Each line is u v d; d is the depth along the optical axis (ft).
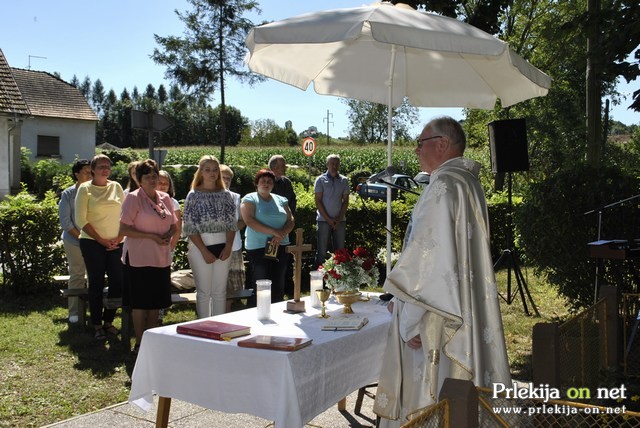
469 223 9.45
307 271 31.42
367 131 203.62
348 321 11.99
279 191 27.84
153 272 18.51
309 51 15.37
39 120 102.78
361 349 11.66
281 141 239.09
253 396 9.98
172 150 152.15
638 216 21.52
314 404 10.19
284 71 15.80
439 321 9.33
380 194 71.82
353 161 122.52
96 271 20.86
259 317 12.57
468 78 15.62
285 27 10.89
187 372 10.70
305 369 10.00
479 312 9.53
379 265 33.14
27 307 25.30
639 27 20.86
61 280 24.29
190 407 14.70
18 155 80.33
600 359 13.43
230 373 10.21
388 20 10.72
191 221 19.35
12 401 14.94
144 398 11.25
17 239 26.86
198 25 89.51
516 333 22.31
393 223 34.22
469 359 9.16
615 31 21.84
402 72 16.37
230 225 19.83
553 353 9.54
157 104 244.42
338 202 29.48
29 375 16.99
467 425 7.00
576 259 22.29
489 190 56.65
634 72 21.97
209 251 19.40
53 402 14.98
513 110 65.41
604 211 21.71
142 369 11.21
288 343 10.03
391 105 15.12
